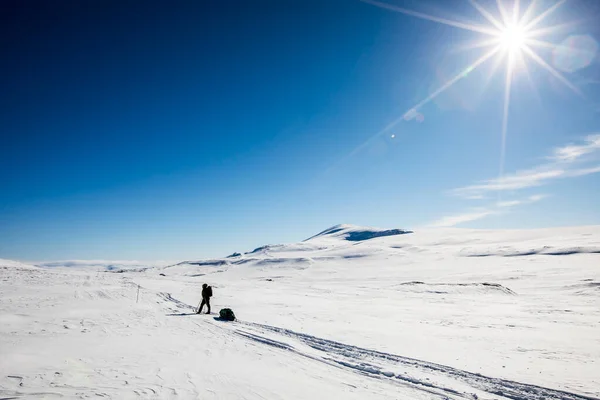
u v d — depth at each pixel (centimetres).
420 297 3181
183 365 823
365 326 1527
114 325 1402
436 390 719
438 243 15350
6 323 1345
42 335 1138
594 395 695
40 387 623
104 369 762
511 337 1294
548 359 977
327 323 1608
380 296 3238
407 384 755
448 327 1523
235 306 2280
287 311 2058
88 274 5978
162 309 2036
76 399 568
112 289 3206
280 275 10981
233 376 748
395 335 1322
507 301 2825
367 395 672
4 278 3822
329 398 641
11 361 799
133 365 805
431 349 1095
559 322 1677
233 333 1319
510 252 10025
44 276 4522
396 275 8444
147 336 1194
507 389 731
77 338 1109
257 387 679
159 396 600
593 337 1298
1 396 571
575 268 6159
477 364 921
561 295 3266
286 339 1223
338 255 14500
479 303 2658
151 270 19662
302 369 845
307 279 9025
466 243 14675
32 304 1941
